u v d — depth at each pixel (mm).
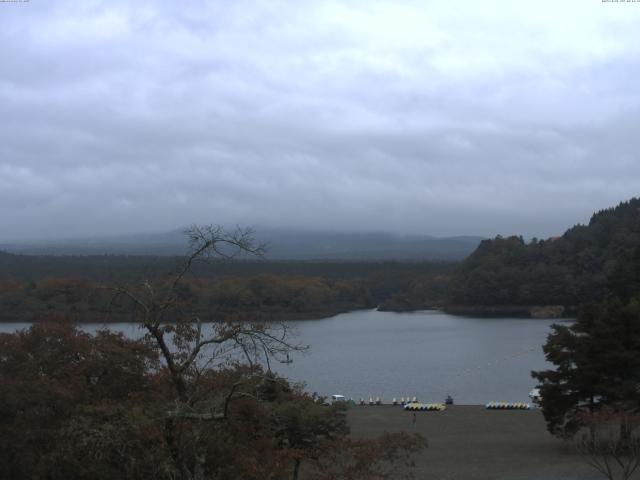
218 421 20969
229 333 21234
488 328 167125
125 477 21781
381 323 184500
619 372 46688
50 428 24359
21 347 28359
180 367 21266
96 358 27891
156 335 20609
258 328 21312
